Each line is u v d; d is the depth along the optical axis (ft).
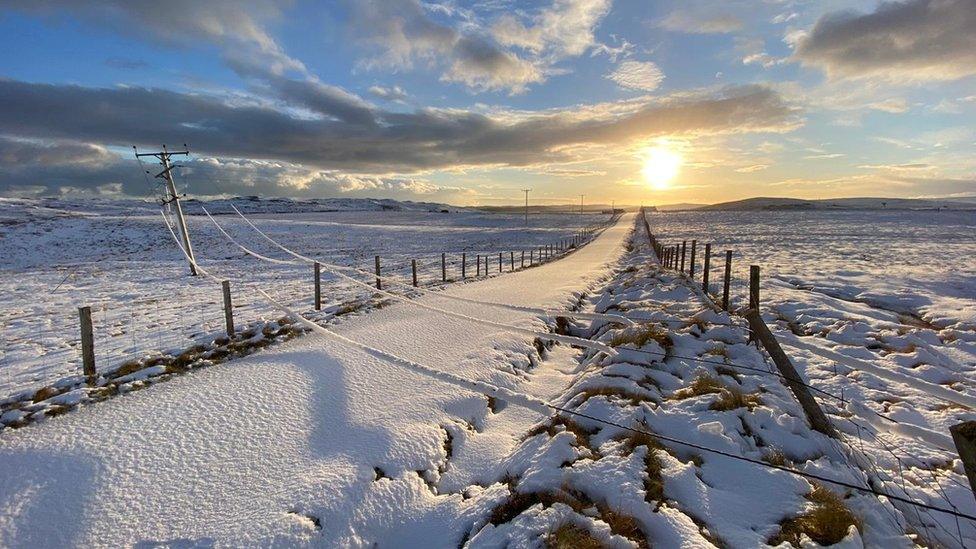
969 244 123.34
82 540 13.74
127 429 19.31
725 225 263.70
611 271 81.35
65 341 33.99
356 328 36.52
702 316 33.94
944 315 38.78
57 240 143.33
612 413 18.80
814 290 56.13
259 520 14.32
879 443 17.87
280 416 20.75
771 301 45.29
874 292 51.44
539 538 12.25
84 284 71.46
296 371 26.04
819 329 35.04
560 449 16.35
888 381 24.02
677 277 55.72
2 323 41.65
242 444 18.49
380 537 14.82
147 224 184.03
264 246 153.07
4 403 21.62
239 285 69.05
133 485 15.92
